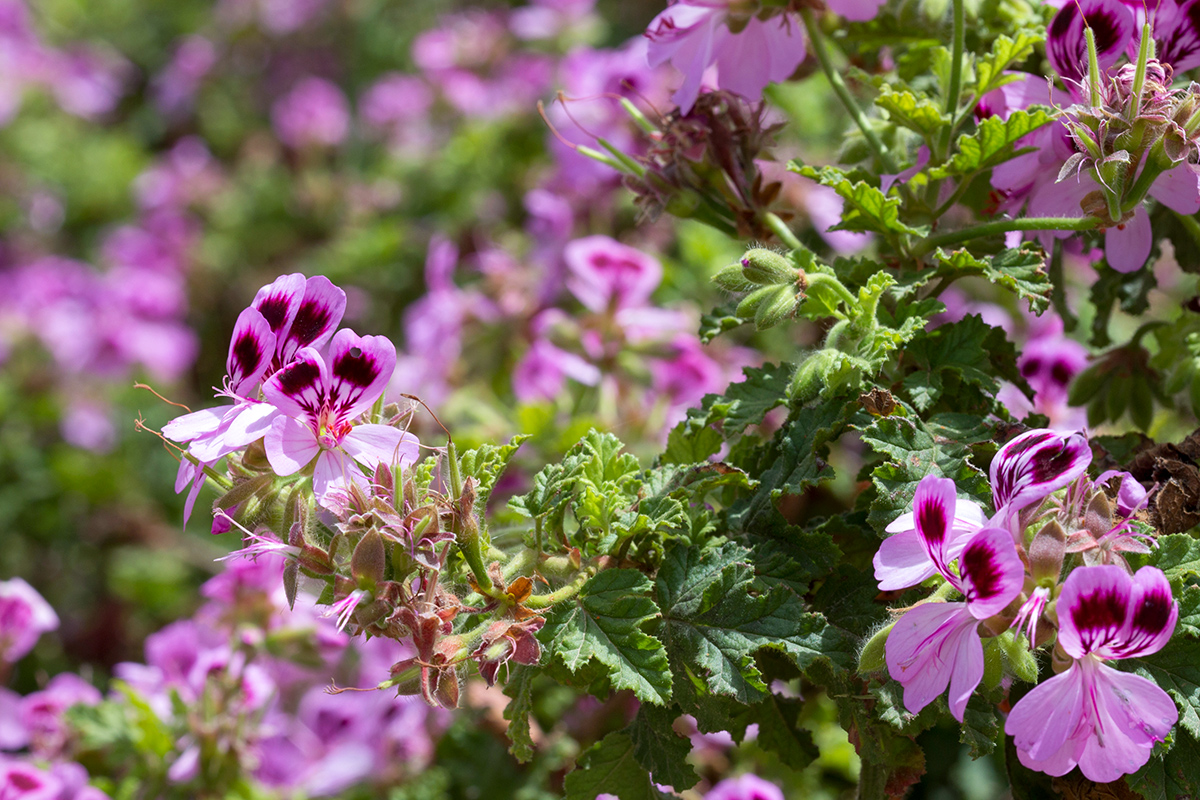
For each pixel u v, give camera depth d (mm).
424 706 884
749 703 586
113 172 2277
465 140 1547
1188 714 572
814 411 618
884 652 567
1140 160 592
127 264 1984
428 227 1578
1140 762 546
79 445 1799
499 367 1090
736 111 672
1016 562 543
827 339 615
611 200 1202
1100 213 604
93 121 2480
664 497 609
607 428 881
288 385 566
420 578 569
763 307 604
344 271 1579
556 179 1280
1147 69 593
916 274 632
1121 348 704
